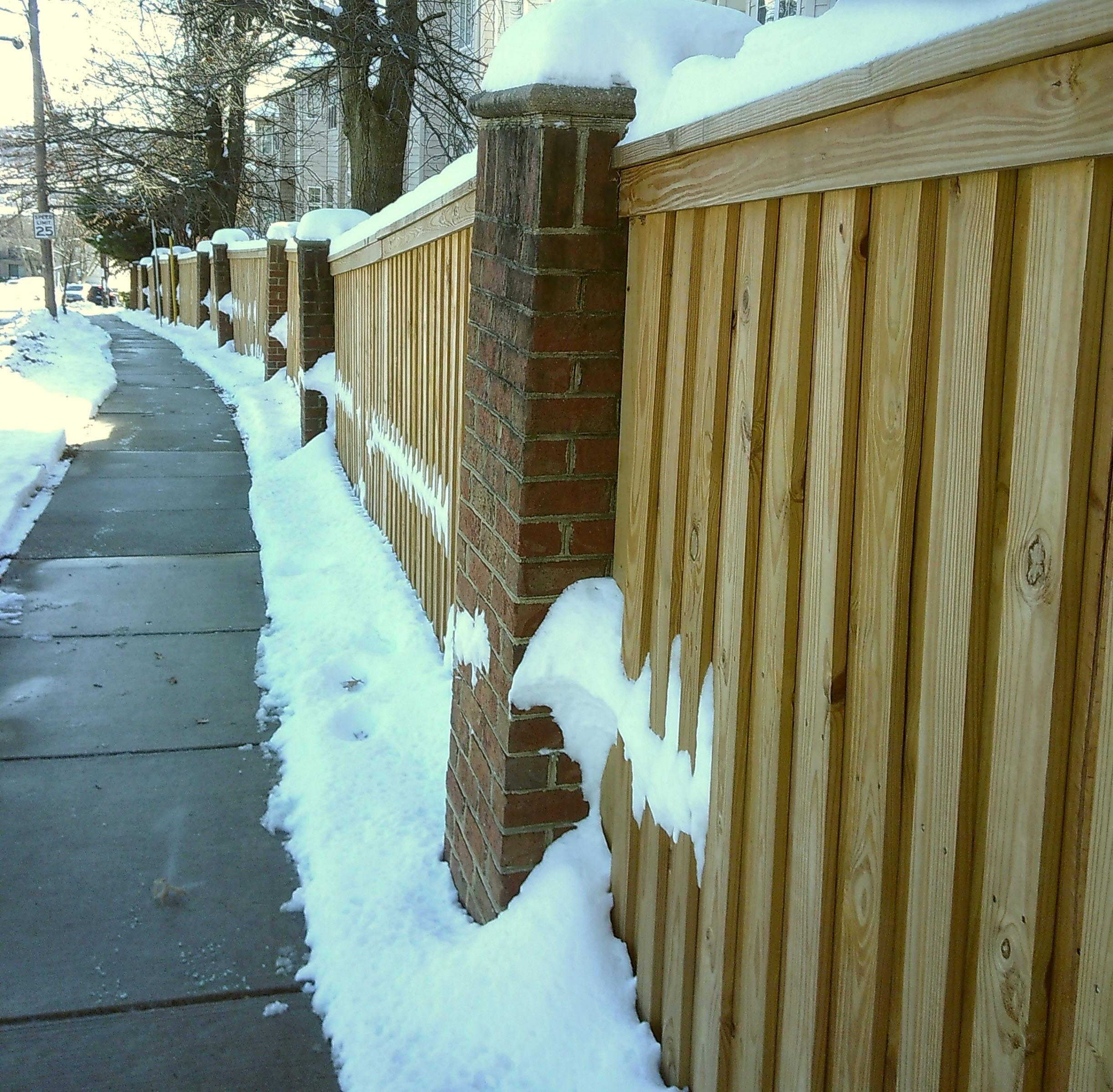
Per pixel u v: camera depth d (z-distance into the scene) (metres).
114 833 3.34
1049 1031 1.25
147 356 18.81
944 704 1.38
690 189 2.02
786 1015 1.79
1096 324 1.15
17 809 3.46
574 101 2.29
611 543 2.53
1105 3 1.05
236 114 17.89
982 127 1.26
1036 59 1.17
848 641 1.60
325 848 3.17
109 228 38.09
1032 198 1.22
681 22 2.34
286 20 10.82
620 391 2.46
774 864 1.79
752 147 1.79
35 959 2.74
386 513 6.11
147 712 4.21
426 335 4.91
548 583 2.52
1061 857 1.22
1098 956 1.16
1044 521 1.21
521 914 2.55
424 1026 2.41
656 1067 2.22
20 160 25.30
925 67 1.31
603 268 2.41
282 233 12.28
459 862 2.95
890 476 1.48
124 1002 2.60
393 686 4.30
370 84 11.21
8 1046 2.44
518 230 2.50
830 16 1.59
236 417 11.62
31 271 73.31
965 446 1.32
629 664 2.40
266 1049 2.45
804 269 1.67
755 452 1.83
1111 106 1.08
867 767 1.55
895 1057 1.52
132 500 7.55
